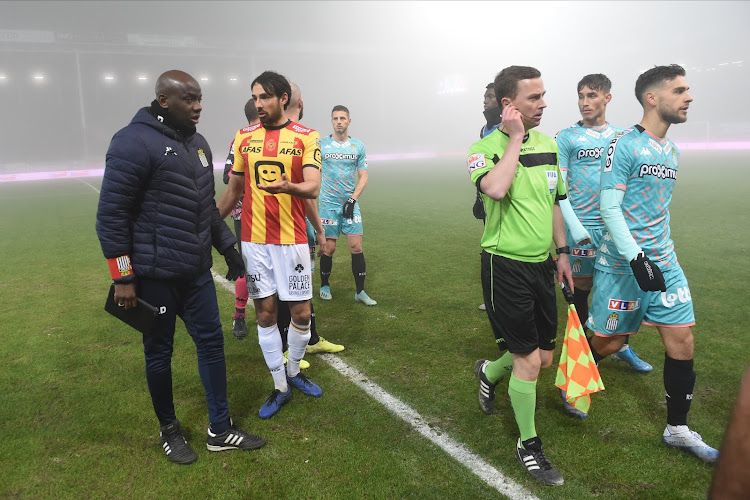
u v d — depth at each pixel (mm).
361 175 4742
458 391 3094
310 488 2227
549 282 2393
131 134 2148
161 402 2438
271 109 2695
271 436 2645
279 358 2859
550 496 2156
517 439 2584
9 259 6973
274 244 2775
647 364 3301
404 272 5930
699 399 2947
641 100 2512
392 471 2332
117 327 4262
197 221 2371
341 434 2648
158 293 2316
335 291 5234
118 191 2117
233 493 2205
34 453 2508
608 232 2582
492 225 2383
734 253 6469
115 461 2445
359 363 3512
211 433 2525
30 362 3572
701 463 2363
